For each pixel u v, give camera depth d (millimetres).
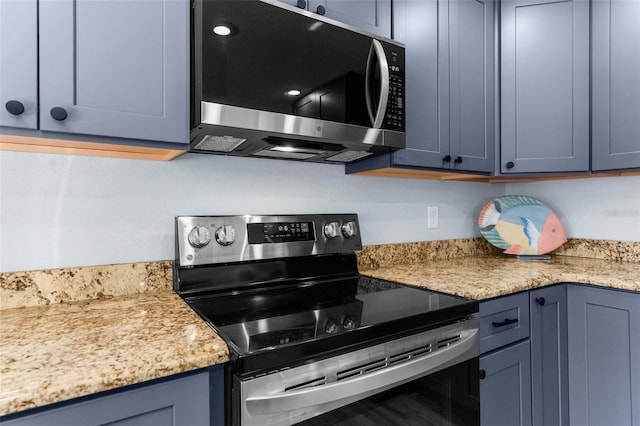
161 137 983
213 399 767
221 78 1028
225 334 851
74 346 742
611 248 1935
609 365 1438
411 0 1511
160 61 984
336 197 1661
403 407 973
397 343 964
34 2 839
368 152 1446
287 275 1382
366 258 1711
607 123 1639
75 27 880
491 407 1270
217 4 1032
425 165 1531
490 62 1771
